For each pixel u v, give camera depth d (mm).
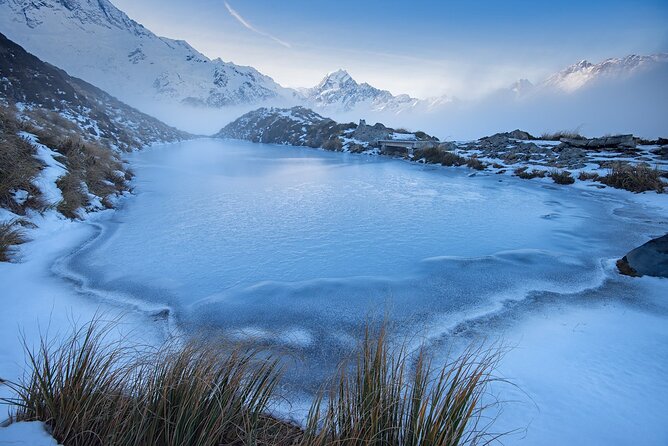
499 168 18703
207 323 4090
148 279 5387
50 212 7652
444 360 3303
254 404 2318
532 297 4727
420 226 8492
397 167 21703
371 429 1898
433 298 4703
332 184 15219
